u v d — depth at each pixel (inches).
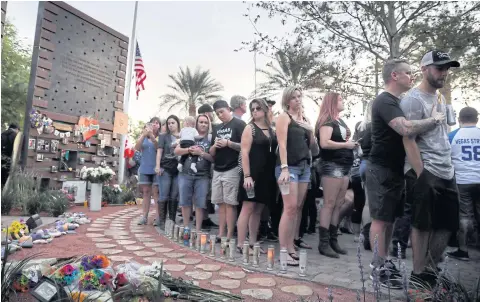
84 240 196.7
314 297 113.7
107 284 98.7
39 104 400.8
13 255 154.1
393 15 386.3
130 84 553.0
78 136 447.2
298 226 195.2
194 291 111.9
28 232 196.1
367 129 169.6
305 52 421.1
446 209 117.1
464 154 180.7
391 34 382.9
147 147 269.0
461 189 179.2
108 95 510.3
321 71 418.3
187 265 150.7
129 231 233.6
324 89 417.4
